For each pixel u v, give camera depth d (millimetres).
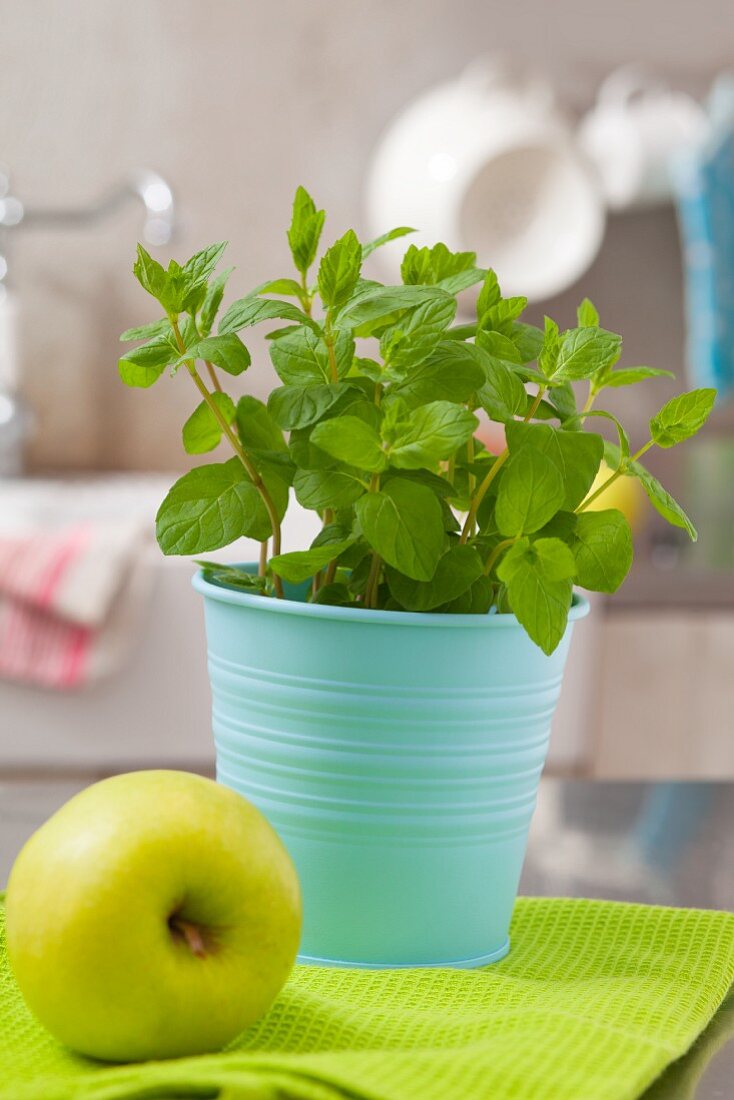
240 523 522
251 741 519
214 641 535
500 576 459
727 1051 460
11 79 2107
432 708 496
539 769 540
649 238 2271
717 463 2297
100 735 1708
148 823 407
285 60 2156
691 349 2246
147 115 2143
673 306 2293
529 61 2189
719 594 1874
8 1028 449
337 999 481
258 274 2195
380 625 489
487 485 519
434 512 463
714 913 596
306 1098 370
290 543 1726
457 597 511
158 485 2100
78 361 2166
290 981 500
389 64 2172
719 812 821
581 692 1813
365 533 458
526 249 2049
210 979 406
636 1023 457
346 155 2186
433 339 487
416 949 522
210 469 530
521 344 550
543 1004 478
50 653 1655
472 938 531
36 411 2166
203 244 2180
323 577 551
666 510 505
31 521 1865
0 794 794
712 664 1876
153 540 1747
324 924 521
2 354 1996
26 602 1646
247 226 2184
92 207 2148
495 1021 446
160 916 403
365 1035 439
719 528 2227
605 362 502
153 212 1917
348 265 491
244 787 526
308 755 505
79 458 2188
